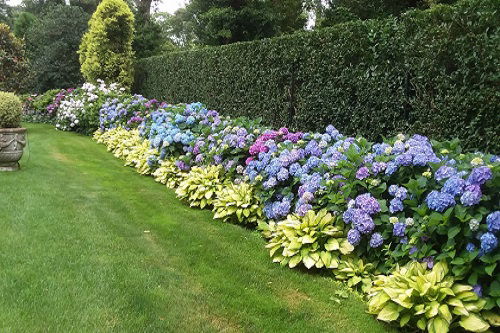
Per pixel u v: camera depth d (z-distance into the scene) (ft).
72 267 10.32
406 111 16.31
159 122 23.80
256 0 43.80
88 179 19.98
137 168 22.80
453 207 8.76
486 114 13.08
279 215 13.10
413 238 9.22
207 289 9.96
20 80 39.24
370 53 17.79
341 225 11.39
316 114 21.25
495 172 8.86
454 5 14.24
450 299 8.18
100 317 8.34
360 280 10.20
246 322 8.74
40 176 19.22
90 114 34.40
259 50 26.12
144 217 14.88
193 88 35.35
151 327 8.20
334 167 12.03
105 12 45.47
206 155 17.79
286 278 10.71
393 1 28.19
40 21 57.00
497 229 8.07
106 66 45.47
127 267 10.64
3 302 8.53
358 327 8.73
